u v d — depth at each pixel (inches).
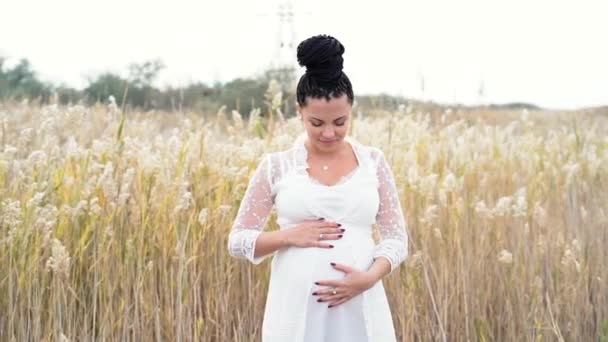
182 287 162.2
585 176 230.5
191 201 168.4
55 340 152.9
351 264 111.0
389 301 174.7
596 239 199.6
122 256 162.4
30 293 154.0
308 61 105.7
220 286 168.4
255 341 169.5
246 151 174.6
